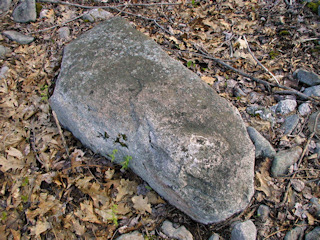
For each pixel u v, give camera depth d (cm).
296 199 110
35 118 138
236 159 100
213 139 102
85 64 127
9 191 116
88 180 116
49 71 157
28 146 128
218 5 190
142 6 192
